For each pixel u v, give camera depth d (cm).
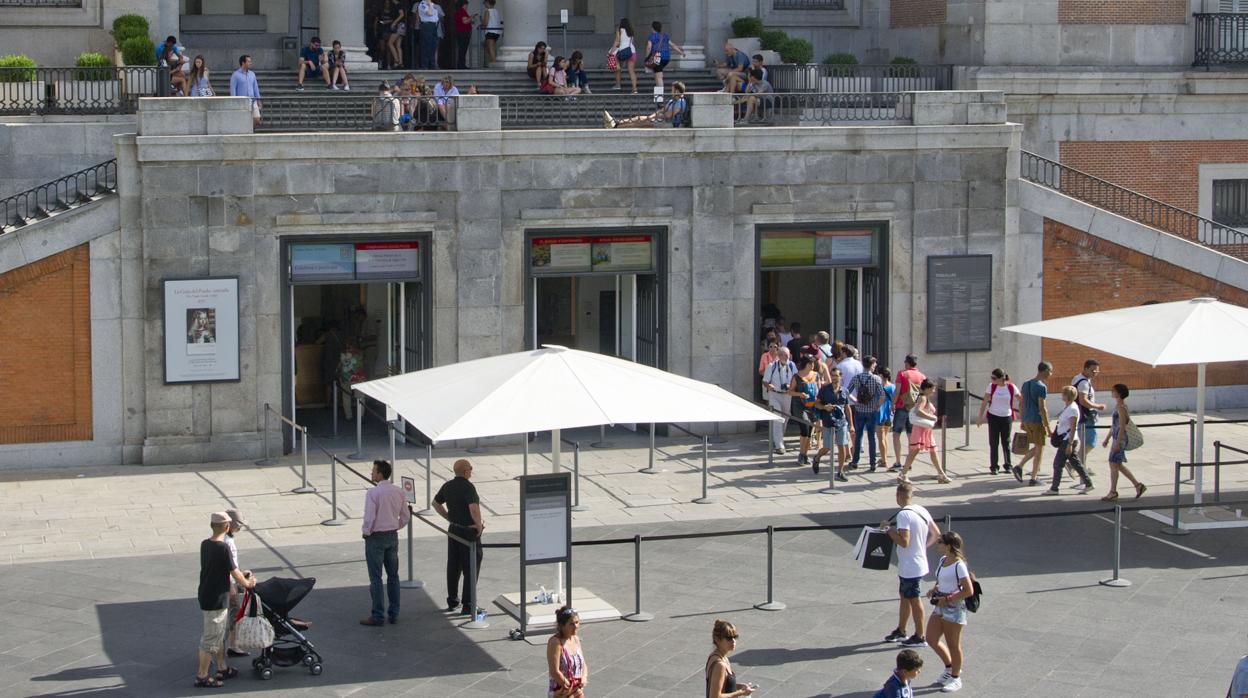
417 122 3328
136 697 1928
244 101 3123
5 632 2155
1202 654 2114
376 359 3678
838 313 3672
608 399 2117
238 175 3138
